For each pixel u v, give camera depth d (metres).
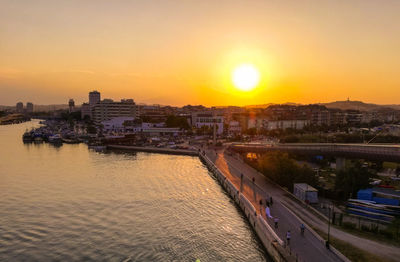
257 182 85.56
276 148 117.50
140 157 146.00
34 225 58.56
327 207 63.44
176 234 55.38
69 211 66.31
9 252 47.91
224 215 65.88
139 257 46.75
